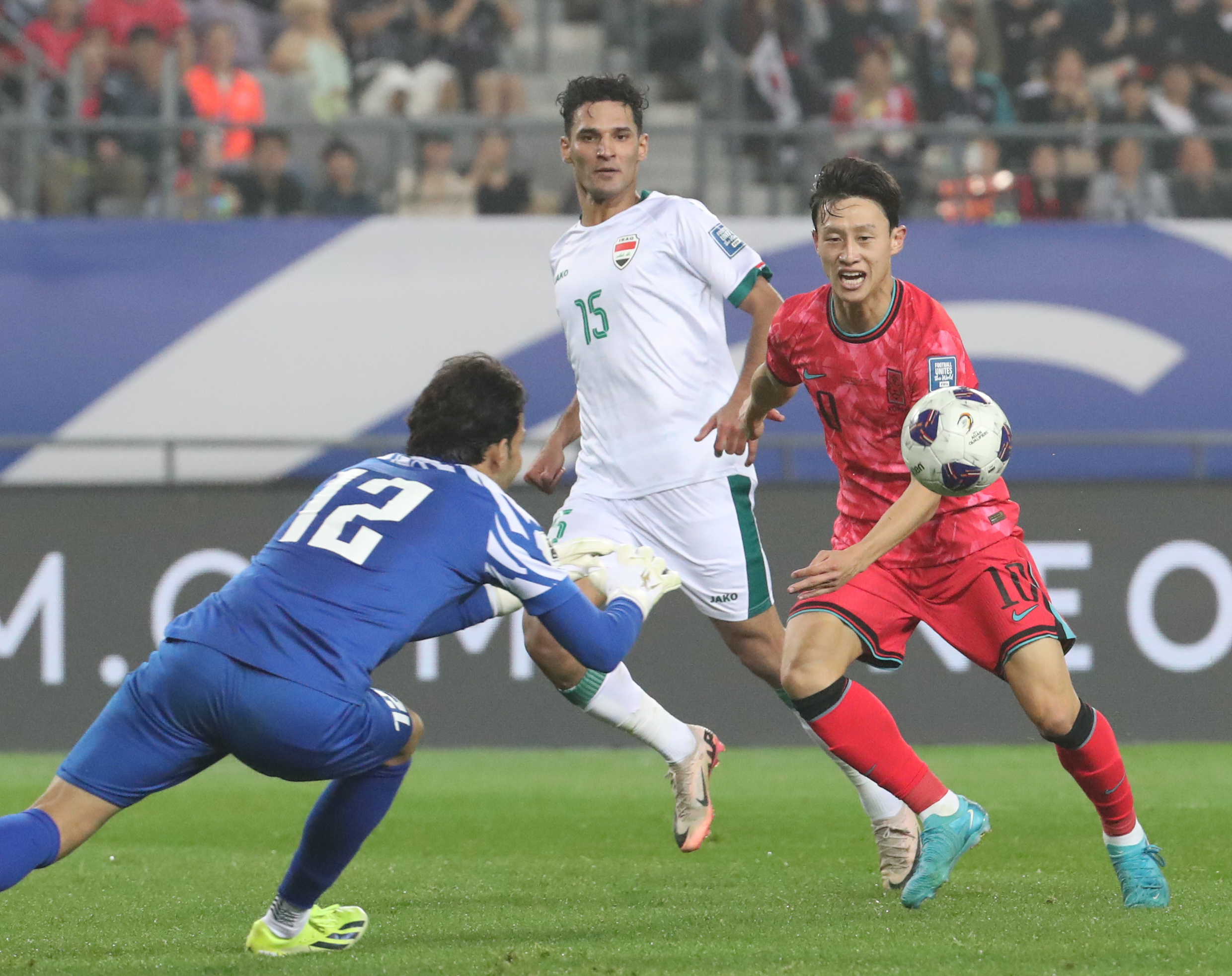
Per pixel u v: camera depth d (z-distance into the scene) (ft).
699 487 57.47
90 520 102.37
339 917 43.88
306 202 129.39
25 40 140.67
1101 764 46.52
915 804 46.70
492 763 94.43
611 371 57.47
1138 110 151.64
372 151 131.85
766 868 58.39
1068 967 38.40
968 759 93.97
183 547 102.83
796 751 99.40
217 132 130.31
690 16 158.81
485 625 101.60
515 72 158.40
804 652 46.62
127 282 119.24
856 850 63.05
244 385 119.65
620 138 56.75
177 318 119.14
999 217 131.85
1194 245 123.75
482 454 42.22
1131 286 122.93
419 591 39.70
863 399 47.29
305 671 38.55
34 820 37.86
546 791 82.94
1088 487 101.86
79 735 101.09
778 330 48.83
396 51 150.61
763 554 59.06
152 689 38.73
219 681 38.27
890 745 46.44
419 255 121.19
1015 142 134.00
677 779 54.80
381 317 120.37
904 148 135.33
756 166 147.54
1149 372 122.93
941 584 47.21
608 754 98.58
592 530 57.98
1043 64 154.10
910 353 46.14
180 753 38.91
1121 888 49.32
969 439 43.29
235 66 149.59
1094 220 131.34
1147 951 40.34
